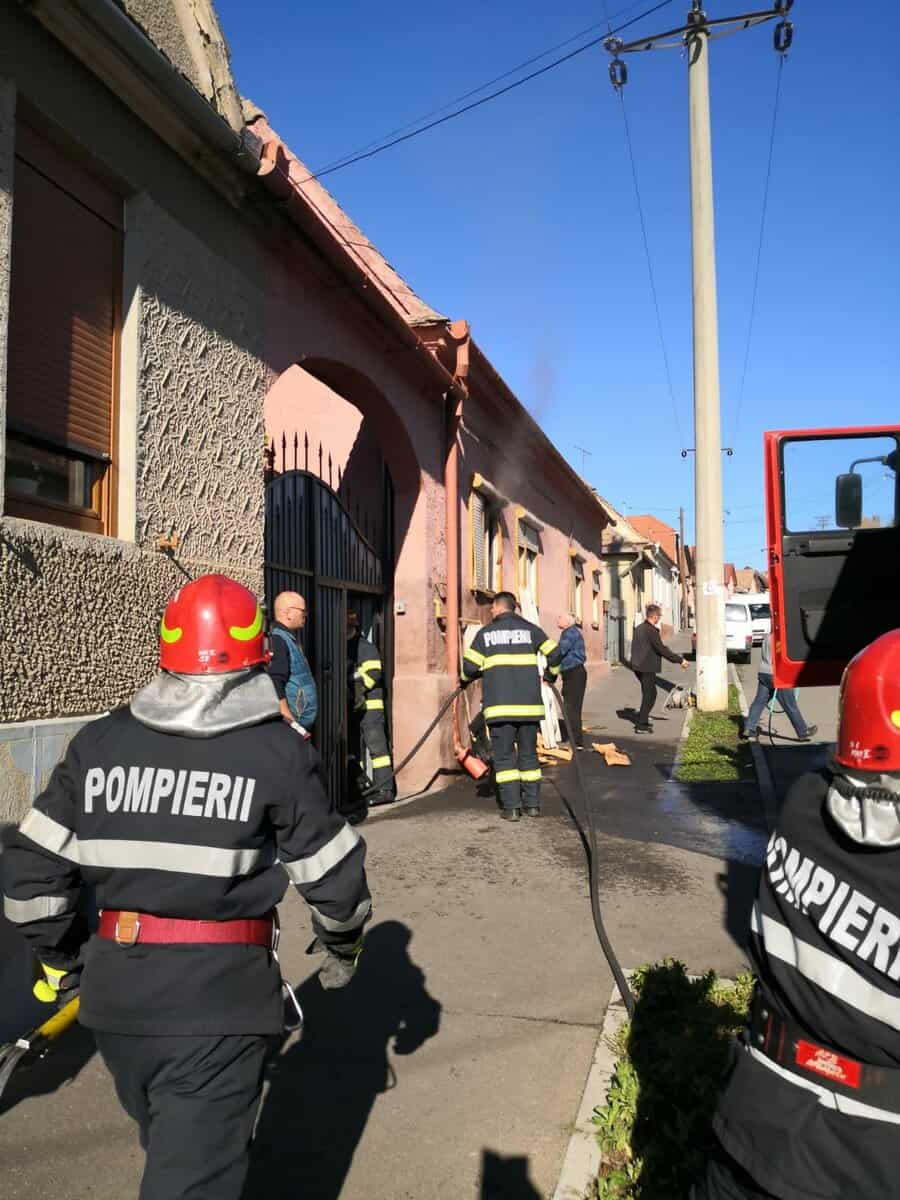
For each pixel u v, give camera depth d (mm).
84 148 4309
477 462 11789
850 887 1666
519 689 7734
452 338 9719
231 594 2273
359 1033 3857
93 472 4531
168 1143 1900
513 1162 3031
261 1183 2900
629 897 5609
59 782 2191
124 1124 3146
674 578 57406
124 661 4426
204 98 5105
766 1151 1682
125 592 4461
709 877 6047
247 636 2236
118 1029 1981
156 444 4828
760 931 1824
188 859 2039
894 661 1695
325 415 10156
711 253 13984
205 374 5355
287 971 4461
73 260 4383
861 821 1668
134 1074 2004
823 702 14977
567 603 18219
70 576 4043
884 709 1670
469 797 8773
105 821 2078
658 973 3916
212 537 5352
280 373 6379
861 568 6289
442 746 9523
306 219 6113
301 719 5984
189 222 5223
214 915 2053
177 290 5086
